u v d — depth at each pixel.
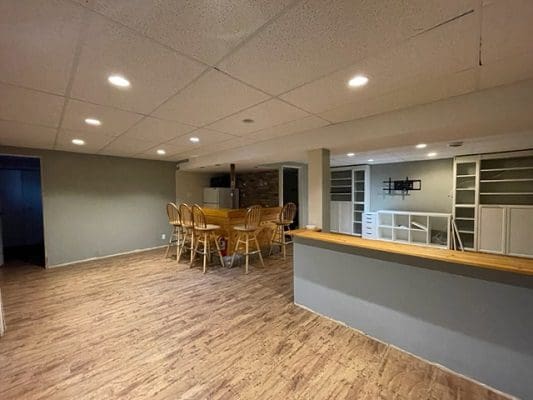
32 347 2.20
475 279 1.80
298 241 2.97
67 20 1.17
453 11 1.13
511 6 1.09
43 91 1.97
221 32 1.28
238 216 4.87
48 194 4.56
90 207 5.04
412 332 2.10
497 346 1.73
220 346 2.21
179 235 5.02
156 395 1.68
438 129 2.29
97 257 5.12
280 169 6.30
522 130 2.34
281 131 3.29
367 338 2.33
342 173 7.46
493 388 1.74
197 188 6.96
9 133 3.30
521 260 1.73
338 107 2.38
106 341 2.29
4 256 5.40
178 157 5.64
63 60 1.52
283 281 3.80
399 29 1.26
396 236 6.42
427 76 1.78
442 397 1.67
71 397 1.67
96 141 3.86
